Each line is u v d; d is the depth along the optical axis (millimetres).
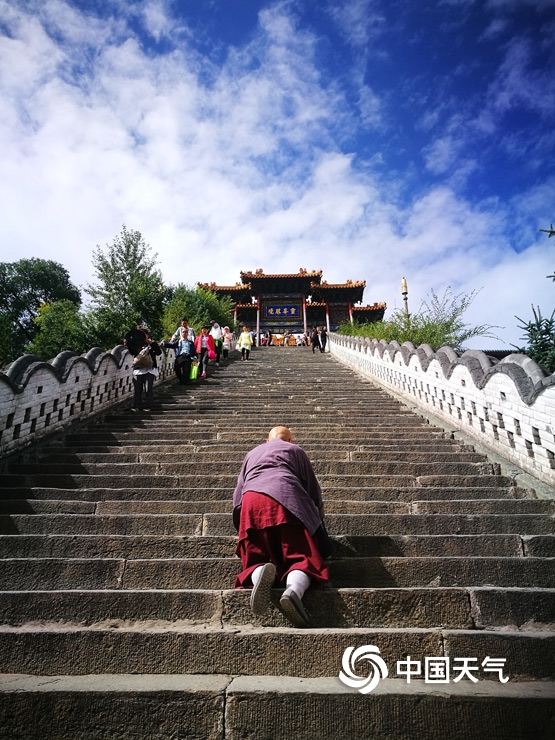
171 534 4047
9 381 5773
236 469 5477
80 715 2268
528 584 3338
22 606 2971
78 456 5871
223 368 15914
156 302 21062
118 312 20422
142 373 9094
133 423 7949
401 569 3396
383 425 7836
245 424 7938
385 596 2998
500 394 5723
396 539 3738
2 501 4488
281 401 9992
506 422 5566
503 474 5328
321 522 3229
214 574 3400
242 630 2719
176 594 3004
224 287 38062
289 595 2621
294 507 3025
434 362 8141
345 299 38312
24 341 41500
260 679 2480
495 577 3361
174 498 4719
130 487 5066
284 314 38062
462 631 2713
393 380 11031
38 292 44906
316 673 2582
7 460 5586
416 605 2984
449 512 4375
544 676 2592
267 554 3016
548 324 6824
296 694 2299
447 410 7617
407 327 14312
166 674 2586
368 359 13672
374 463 5488
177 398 10305
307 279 37625
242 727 2240
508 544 3715
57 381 7074
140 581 3381
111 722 2254
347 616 2951
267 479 3189
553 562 3387
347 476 5094
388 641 2662
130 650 2654
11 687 2338
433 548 3715
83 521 4090
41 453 6117
